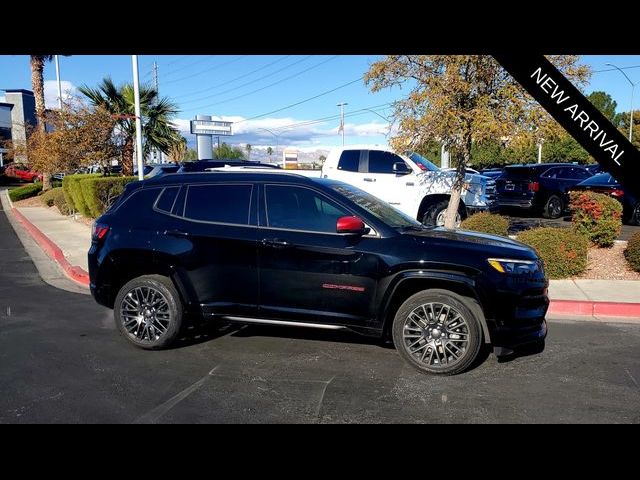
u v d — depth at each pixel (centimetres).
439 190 1166
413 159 1222
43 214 2072
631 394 437
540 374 482
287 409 407
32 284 897
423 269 473
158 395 433
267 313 517
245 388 448
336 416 394
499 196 1692
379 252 484
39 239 1438
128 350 551
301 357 526
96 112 1811
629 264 891
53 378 471
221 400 423
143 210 563
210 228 530
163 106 2056
